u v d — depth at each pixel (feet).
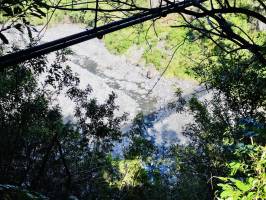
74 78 70.64
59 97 113.09
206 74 43.32
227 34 6.91
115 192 68.23
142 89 130.00
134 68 139.33
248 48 6.97
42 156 63.21
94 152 74.59
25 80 59.82
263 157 9.02
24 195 15.85
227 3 6.84
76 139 71.15
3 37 7.81
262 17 6.77
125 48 146.10
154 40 138.21
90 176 69.46
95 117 76.54
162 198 68.18
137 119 83.20
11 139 59.72
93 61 143.23
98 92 126.41
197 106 66.18
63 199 33.50
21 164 61.93
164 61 136.05
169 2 6.68
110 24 6.29
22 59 5.66
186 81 129.59
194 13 6.88
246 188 8.41
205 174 64.75
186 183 66.80
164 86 130.11
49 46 5.86
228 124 56.65
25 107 60.75
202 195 64.85
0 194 15.21
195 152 69.51
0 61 5.58
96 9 6.28
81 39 6.09
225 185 8.65
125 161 68.90
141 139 73.77
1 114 60.18
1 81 56.85
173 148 74.08
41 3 6.94
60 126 68.90
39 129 62.34
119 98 124.77
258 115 42.06
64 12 150.51
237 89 37.73
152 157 78.95
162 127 110.52
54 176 63.41
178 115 114.73
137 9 6.54
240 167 9.64
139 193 67.92
